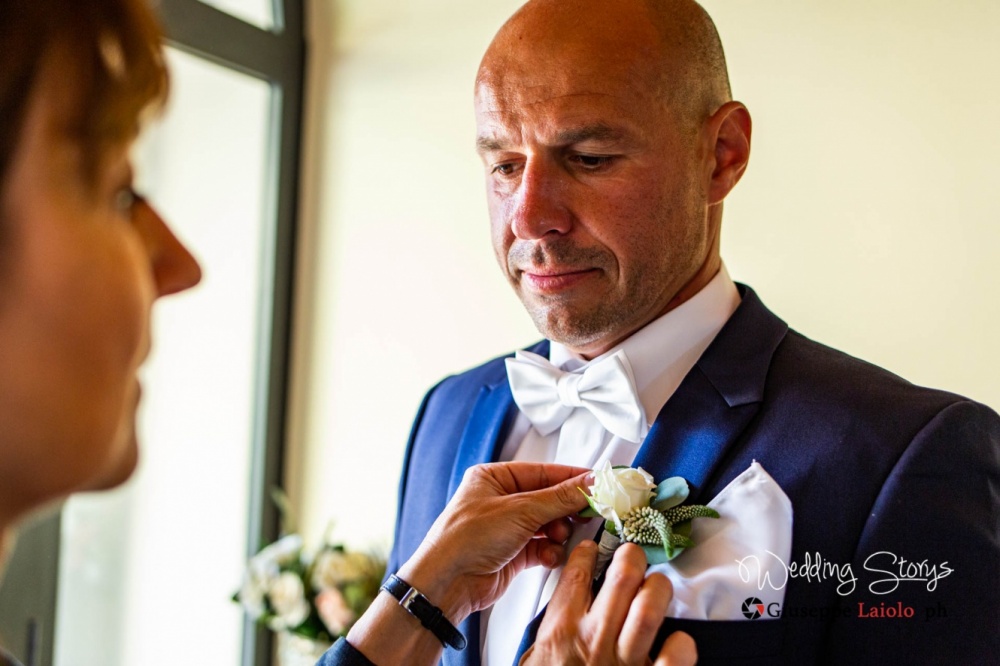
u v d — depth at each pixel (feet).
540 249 3.40
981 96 6.10
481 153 3.64
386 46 8.74
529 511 3.28
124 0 1.74
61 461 1.67
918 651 2.95
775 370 3.54
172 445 8.58
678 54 3.43
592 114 3.26
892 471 3.08
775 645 3.02
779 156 6.76
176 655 8.59
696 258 3.62
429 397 4.67
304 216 9.08
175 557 8.59
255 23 8.79
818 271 6.61
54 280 1.61
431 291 8.39
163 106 1.89
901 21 6.36
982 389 6.07
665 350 3.65
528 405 3.88
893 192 6.37
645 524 3.09
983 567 3.00
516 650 3.55
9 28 1.57
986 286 6.07
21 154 1.59
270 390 8.93
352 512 8.70
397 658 3.30
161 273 2.01
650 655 3.04
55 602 7.00
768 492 3.15
